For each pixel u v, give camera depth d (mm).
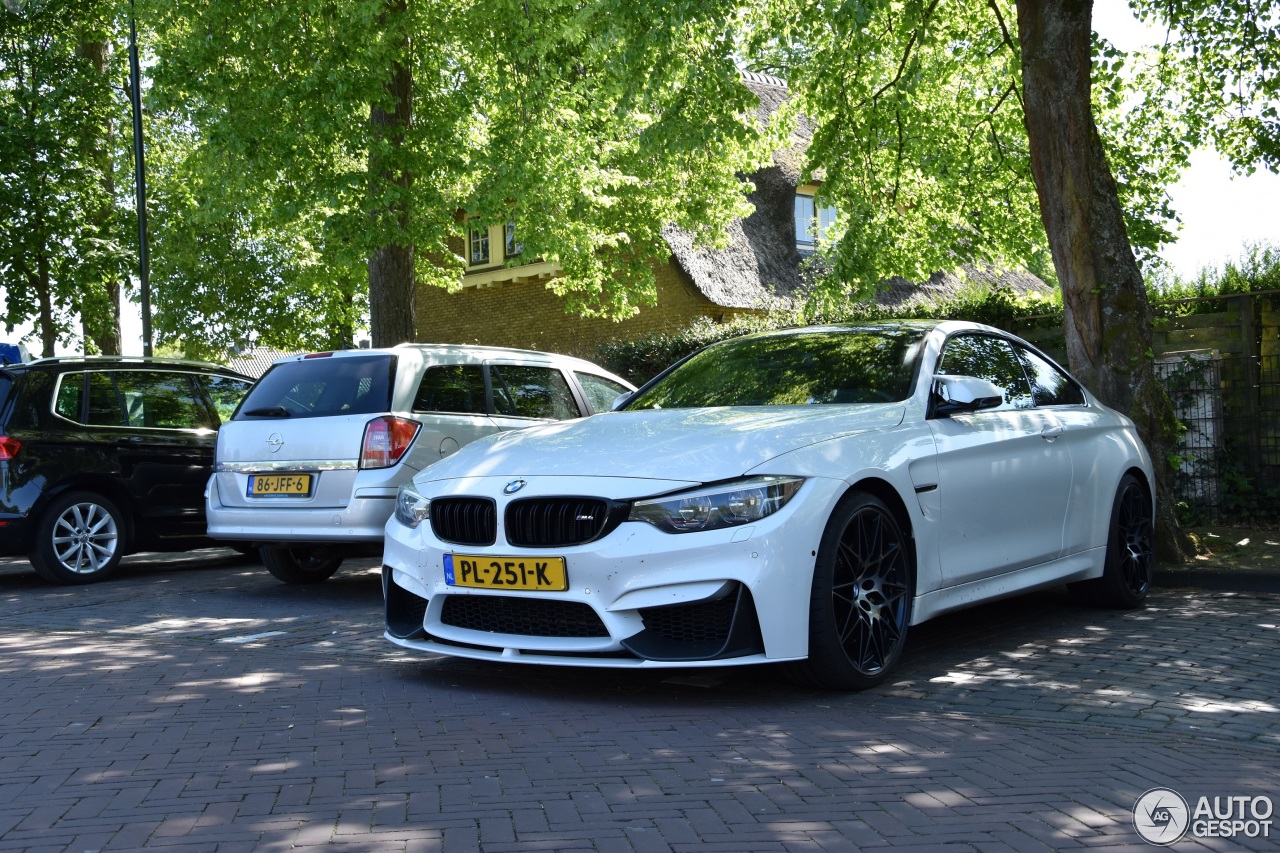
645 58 10211
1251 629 6129
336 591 8516
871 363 5727
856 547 4797
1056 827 3080
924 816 3178
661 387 6262
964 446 5473
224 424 8203
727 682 5016
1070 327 8664
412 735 4168
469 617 4953
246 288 30047
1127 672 5105
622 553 4480
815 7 10648
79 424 9227
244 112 13625
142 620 7180
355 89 13164
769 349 6215
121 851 2982
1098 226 8500
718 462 4582
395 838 3039
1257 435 10461
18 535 8805
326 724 4359
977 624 6406
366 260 15844
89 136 19578
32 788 3572
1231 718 4305
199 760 3863
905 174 12578
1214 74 11820
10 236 18500
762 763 3727
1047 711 4434
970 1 12062
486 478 4953
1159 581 7949
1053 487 6125
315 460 7625
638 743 4012
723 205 18203
